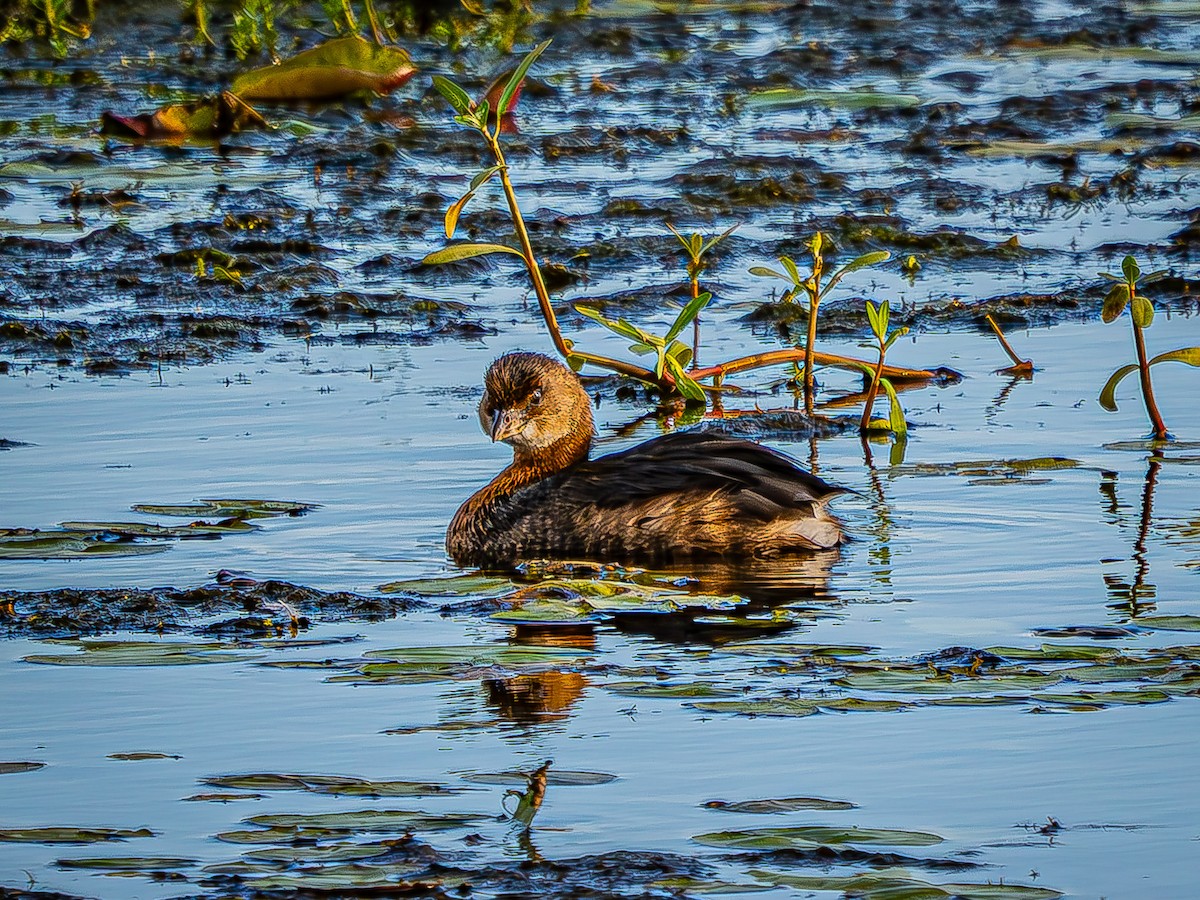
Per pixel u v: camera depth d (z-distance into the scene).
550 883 7.35
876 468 13.80
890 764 8.47
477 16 32.16
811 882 7.32
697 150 25.30
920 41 32.22
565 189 23.30
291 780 8.34
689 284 19.36
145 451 14.12
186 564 11.66
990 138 25.62
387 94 28.03
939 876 7.37
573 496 12.63
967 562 11.64
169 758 8.64
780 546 12.25
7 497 12.93
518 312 18.66
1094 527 12.23
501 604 10.96
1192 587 11.00
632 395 16.44
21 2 31.31
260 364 16.89
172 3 32.81
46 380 16.30
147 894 7.31
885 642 10.17
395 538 12.39
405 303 18.75
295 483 13.41
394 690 9.50
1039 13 34.62
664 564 12.13
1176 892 7.22
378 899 7.25
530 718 9.09
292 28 31.45
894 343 17.53
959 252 20.45
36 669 9.82
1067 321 18.02
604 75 29.84
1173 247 20.34
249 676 9.71
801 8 35.00
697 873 7.42
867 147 25.48
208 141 26.05
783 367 17.25
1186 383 15.83
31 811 8.07
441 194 23.05
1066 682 9.45
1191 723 8.88
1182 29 33.38
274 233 21.44
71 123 26.61
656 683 9.55
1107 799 8.06
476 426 14.88
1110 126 26.19
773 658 9.91
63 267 20.09
